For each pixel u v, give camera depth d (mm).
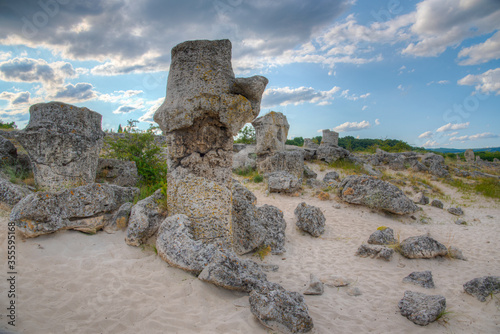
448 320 3730
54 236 4801
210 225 4902
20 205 4648
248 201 6465
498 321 3680
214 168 5102
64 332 2947
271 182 10641
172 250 4340
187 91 4754
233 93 4938
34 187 6621
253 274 4172
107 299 3588
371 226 8086
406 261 5746
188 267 4125
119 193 6188
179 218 4695
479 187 13672
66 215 4922
